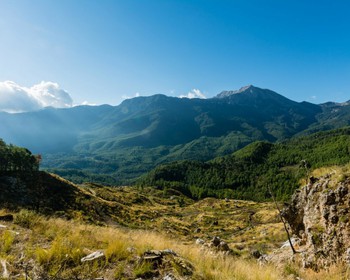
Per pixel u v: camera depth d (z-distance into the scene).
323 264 11.35
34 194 75.44
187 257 9.19
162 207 159.12
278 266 12.49
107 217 80.06
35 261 6.56
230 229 98.12
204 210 156.12
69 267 6.58
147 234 13.76
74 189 94.00
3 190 69.06
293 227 16.86
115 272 6.52
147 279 6.42
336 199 12.62
